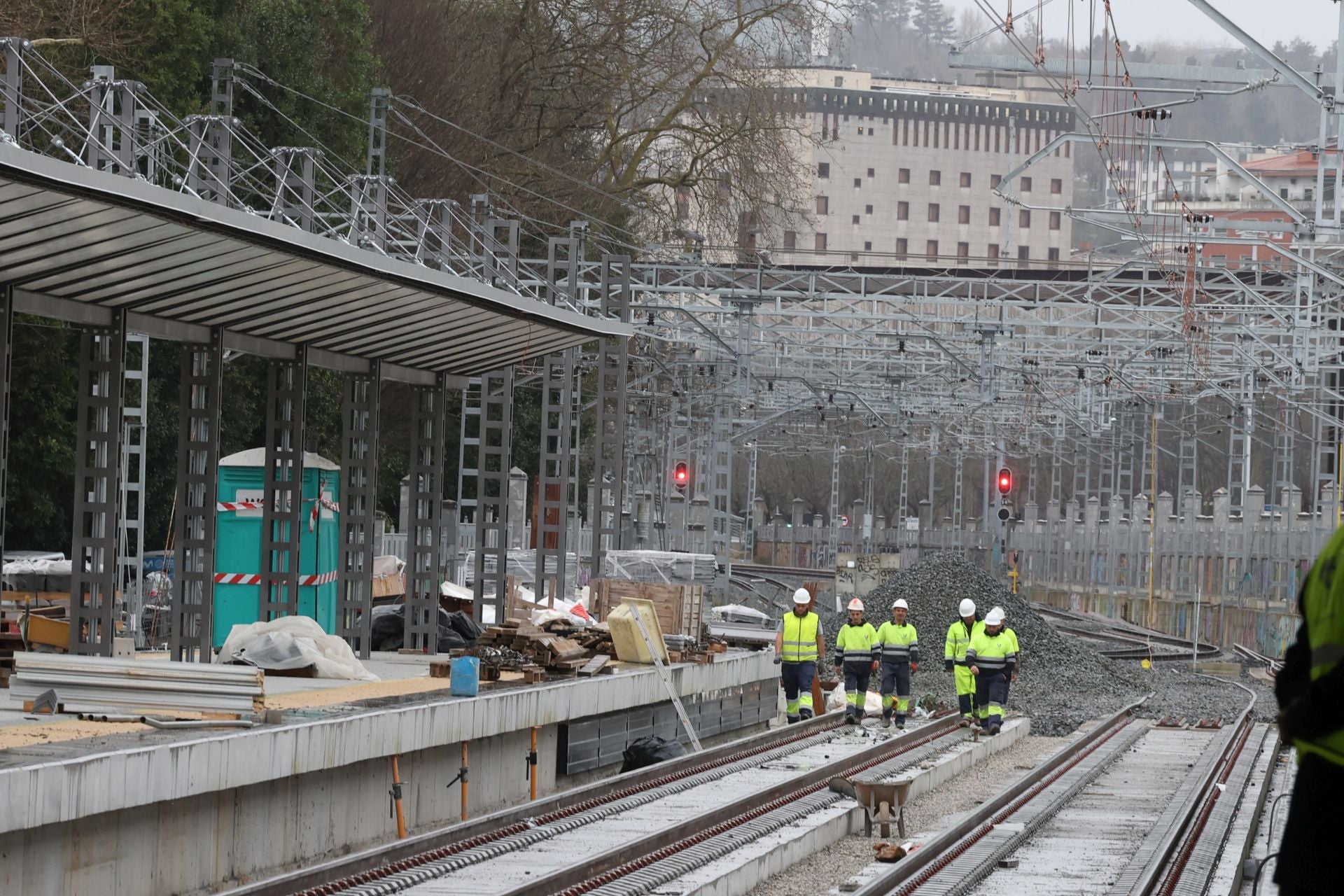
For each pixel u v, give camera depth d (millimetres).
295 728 27125
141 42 65000
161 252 31062
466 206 95000
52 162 24562
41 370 65312
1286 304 90312
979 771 47531
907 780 36094
